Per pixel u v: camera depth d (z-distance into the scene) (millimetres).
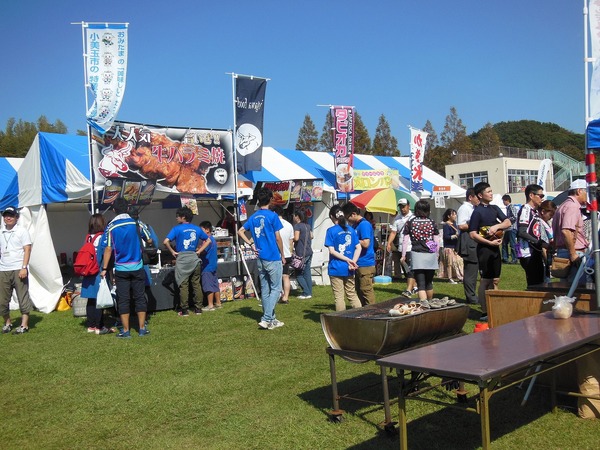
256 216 7895
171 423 4461
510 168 45375
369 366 5781
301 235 10672
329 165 16125
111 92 9242
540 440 3811
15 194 11000
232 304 10422
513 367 2965
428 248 7828
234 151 11180
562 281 5625
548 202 7121
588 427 4012
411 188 15969
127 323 7781
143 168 10156
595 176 4586
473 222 7398
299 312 9242
